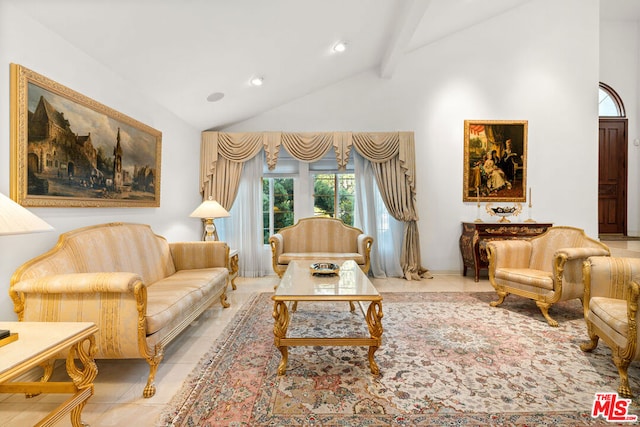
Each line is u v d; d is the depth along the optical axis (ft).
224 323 9.26
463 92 16.08
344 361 6.89
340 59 13.69
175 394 5.69
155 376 6.34
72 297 5.69
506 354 7.19
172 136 12.57
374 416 5.04
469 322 9.26
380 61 15.58
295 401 5.44
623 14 18.15
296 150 15.20
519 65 16.05
